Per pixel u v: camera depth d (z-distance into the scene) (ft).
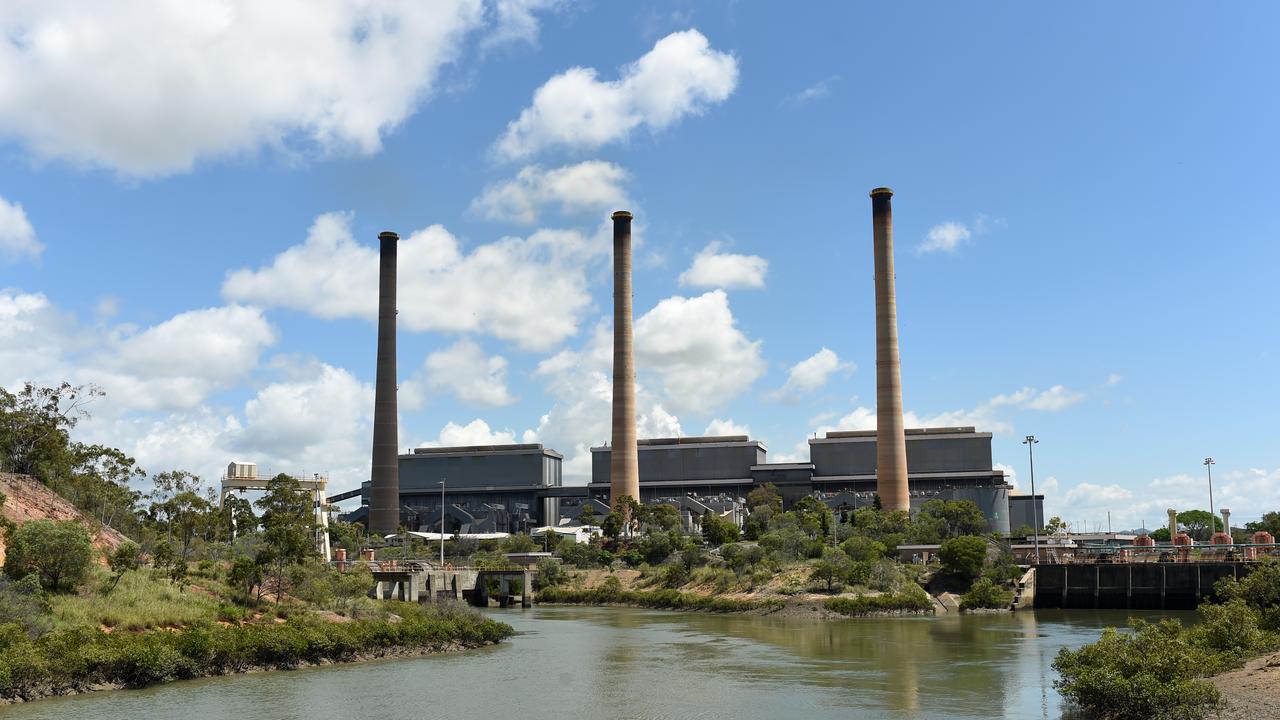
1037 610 514.68
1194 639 248.93
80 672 237.45
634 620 496.23
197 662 263.29
